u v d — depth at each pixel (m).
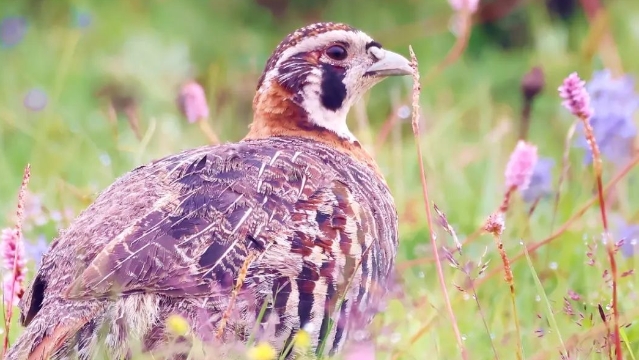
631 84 12.83
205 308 7.72
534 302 10.34
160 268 7.73
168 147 14.01
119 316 7.59
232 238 7.96
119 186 8.65
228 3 20.89
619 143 12.41
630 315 9.07
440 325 9.85
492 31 20.23
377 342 9.26
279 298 7.96
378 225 8.97
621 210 12.47
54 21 20.67
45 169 13.89
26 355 7.57
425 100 18.08
